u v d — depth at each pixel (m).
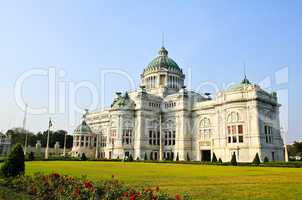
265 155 82.38
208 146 98.44
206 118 102.38
